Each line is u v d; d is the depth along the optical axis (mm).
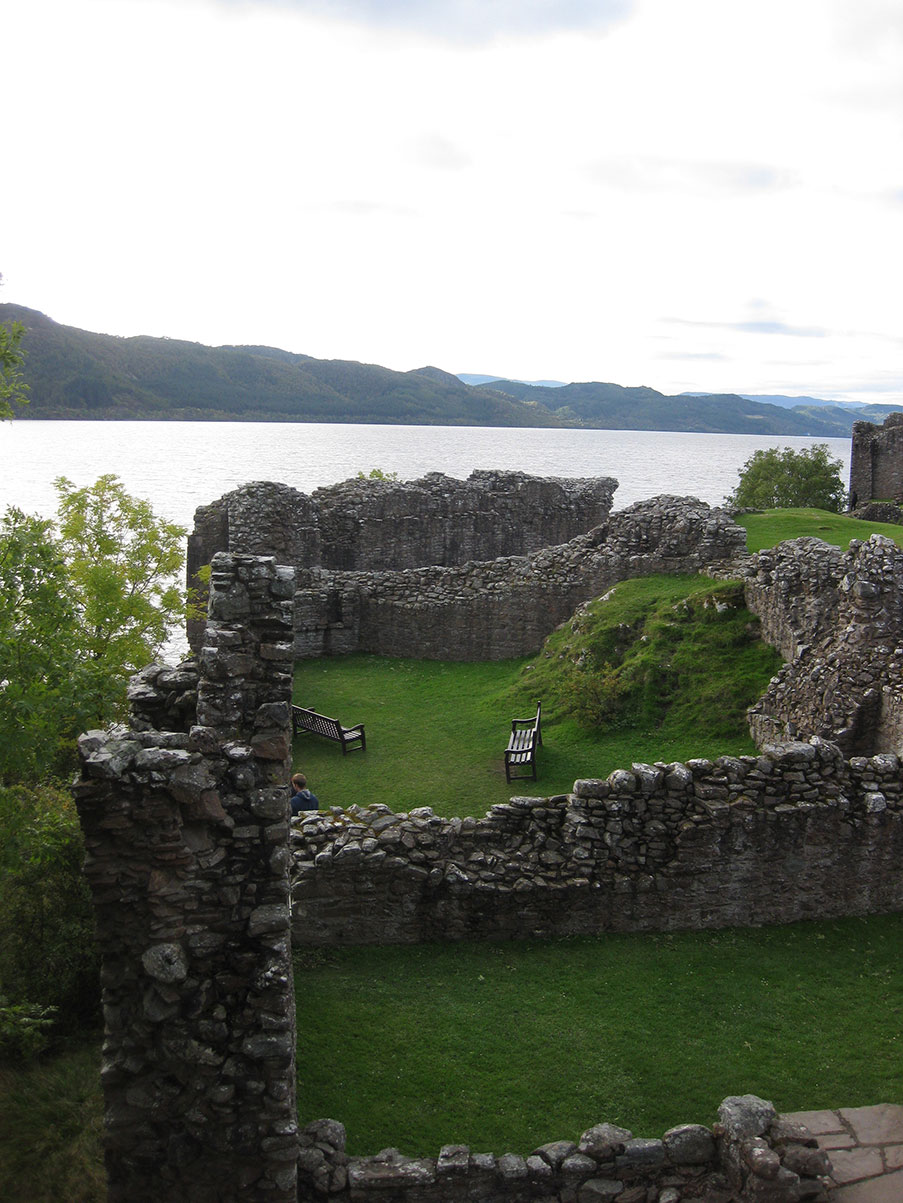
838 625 20359
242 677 9656
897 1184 10094
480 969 13953
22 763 14781
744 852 15133
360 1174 9547
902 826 15586
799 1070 11984
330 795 20281
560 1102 11336
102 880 8898
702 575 27453
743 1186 9602
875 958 14539
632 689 23141
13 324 16344
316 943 14375
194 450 184375
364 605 31656
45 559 15391
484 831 14977
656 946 14633
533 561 30797
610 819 14953
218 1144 9016
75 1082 11672
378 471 58344
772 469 65812
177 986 8992
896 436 58562
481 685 27828
